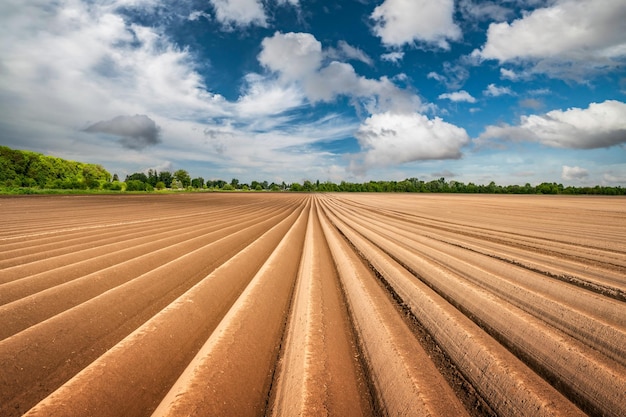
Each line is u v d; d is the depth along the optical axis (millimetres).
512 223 20281
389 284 8719
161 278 8133
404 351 4887
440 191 118750
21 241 12250
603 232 15984
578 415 3443
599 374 4066
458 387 4262
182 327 5641
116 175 120500
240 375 4453
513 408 3752
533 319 5656
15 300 6441
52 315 5875
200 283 7672
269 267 9805
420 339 5656
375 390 4355
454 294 7492
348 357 5203
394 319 6152
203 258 10602
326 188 154000
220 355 4645
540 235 15047
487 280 8188
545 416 3482
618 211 29594
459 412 3607
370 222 22109
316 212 33594
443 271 8703
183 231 15898
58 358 4562
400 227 18719
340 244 13875
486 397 4043
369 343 5535
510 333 5547
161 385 4293
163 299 7191
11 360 4246
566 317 5816
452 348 5191
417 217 25047
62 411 3391
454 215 26578
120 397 3826
